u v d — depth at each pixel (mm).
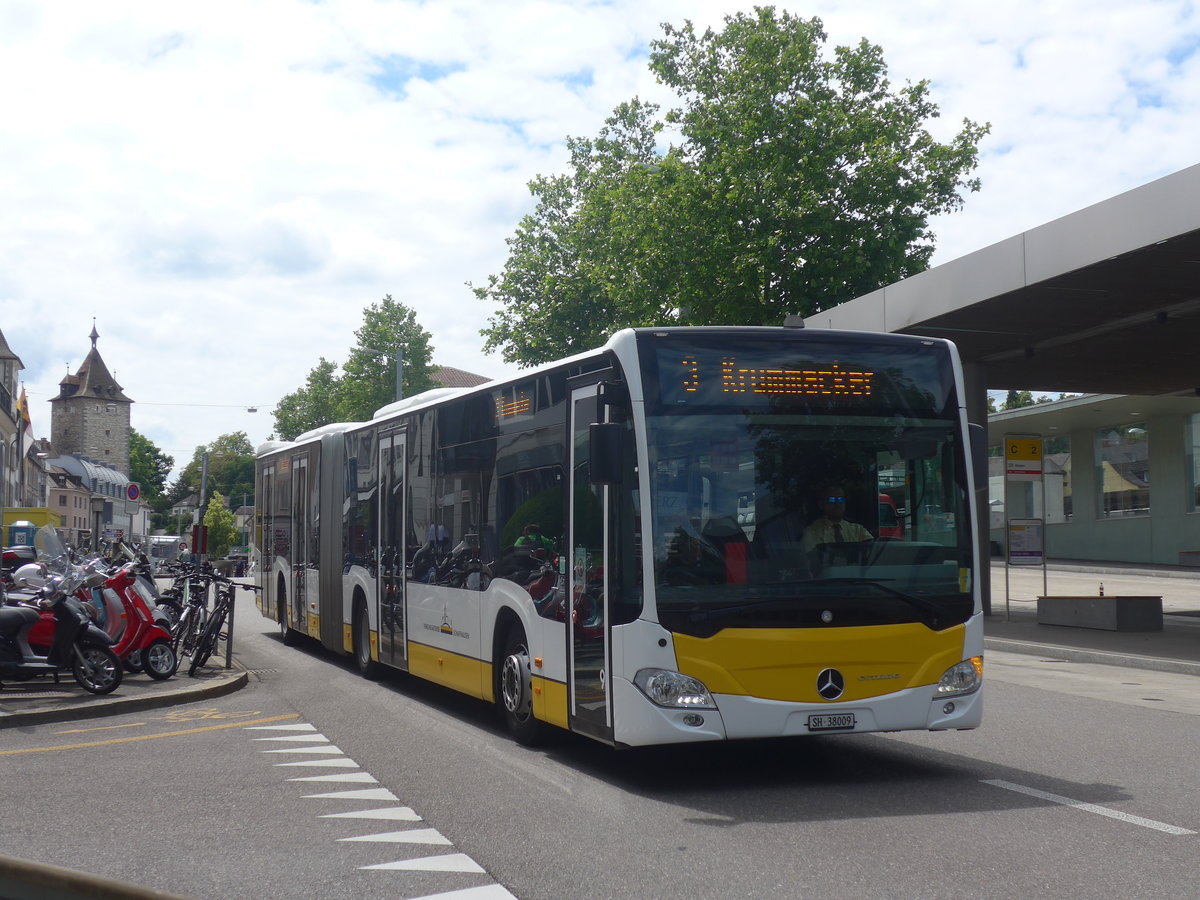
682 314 39656
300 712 12695
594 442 8195
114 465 148750
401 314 84750
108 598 14664
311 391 101000
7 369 95500
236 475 164375
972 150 40250
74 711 12508
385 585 14586
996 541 56406
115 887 4773
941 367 9031
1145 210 16812
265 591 22969
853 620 8336
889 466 8711
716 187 37906
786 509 8430
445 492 12430
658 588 8188
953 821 7223
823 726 8211
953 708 8531
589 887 5906
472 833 7094
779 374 8664
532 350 50719
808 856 6426
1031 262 19156
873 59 40188
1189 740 10305
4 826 7473
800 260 38344
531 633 9992
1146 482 48156
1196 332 23469
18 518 51719
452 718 12156
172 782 8875
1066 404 45812
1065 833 6871
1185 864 6176
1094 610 21953
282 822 7457
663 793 8266
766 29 39406
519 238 52156
